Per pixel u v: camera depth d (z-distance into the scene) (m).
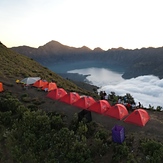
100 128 15.77
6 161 13.08
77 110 19.62
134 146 13.14
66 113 18.97
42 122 15.88
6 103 19.08
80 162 12.06
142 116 16.52
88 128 15.47
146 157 11.73
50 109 19.91
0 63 42.06
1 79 30.12
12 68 40.00
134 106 21.62
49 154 12.90
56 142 13.83
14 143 14.16
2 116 17.09
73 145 13.23
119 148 12.69
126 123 16.73
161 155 11.61
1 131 15.71
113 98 27.20
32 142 14.01
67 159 12.39
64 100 21.66
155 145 12.32
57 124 15.98
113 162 11.96
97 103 19.30
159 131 15.20
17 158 13.00
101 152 12.78
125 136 14.45
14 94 24.02
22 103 20.64
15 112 18.44
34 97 23.36
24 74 36.88
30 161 12.73
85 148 12.92
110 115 17.98
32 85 27.83
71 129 15.49
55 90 23.27
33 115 16.83
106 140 13.95
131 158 11.77
